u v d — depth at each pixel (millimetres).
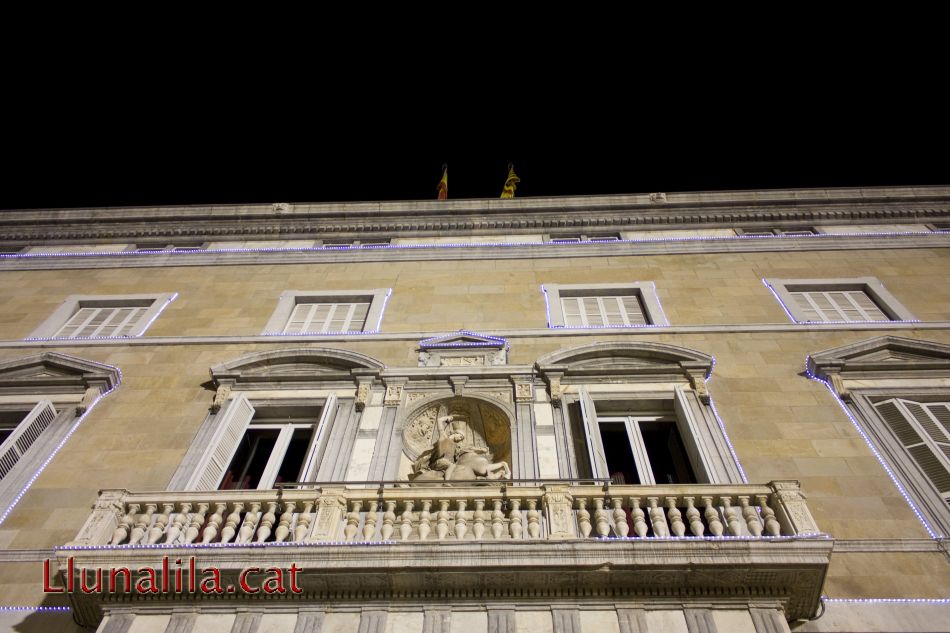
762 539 8898
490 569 8844
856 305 17078
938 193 20656
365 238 20828
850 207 20688
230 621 9070
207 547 9141
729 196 20922
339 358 14961
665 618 8805
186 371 15375
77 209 21719
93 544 9461
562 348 15414
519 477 12016
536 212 21062
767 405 13633
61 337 17000
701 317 16562
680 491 9883
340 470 12398
